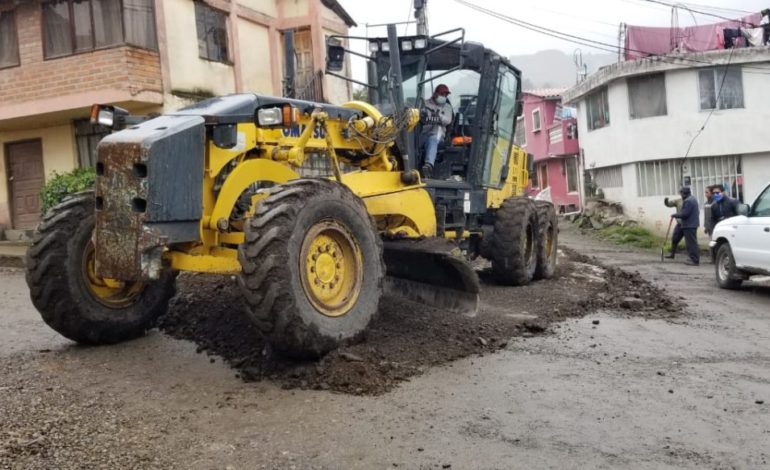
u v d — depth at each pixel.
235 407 4.60
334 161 6.26
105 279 5.79
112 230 5.16
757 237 11.26
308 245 5.19
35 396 4.73
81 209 5.84
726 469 3.90
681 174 25.50
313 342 5.10
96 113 5.79
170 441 4.06
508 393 5.09
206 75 16.77
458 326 6.88
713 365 6.17
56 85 15.00
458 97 9.66
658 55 25.28
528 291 9.55
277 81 19.36
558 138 33.56
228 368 5.42
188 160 5.27
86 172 14.77
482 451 4.05
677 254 20.77
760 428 4.55
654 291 10.38
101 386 4.97
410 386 5.13
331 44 8.63
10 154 16.95
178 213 5.21
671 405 4.97
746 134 24.80
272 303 4.88
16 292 9.48
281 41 19.73
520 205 10.15
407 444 4.11
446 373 5.50
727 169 25.17
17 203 17.00
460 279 6.55
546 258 11.01
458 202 9.05
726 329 7.94
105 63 14.59
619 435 4.36
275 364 5.32
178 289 7.31
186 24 16.16
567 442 4.22
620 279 11.43
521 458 3.97
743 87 24.80
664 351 6.62
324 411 4.56
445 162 9.48
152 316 6.27
